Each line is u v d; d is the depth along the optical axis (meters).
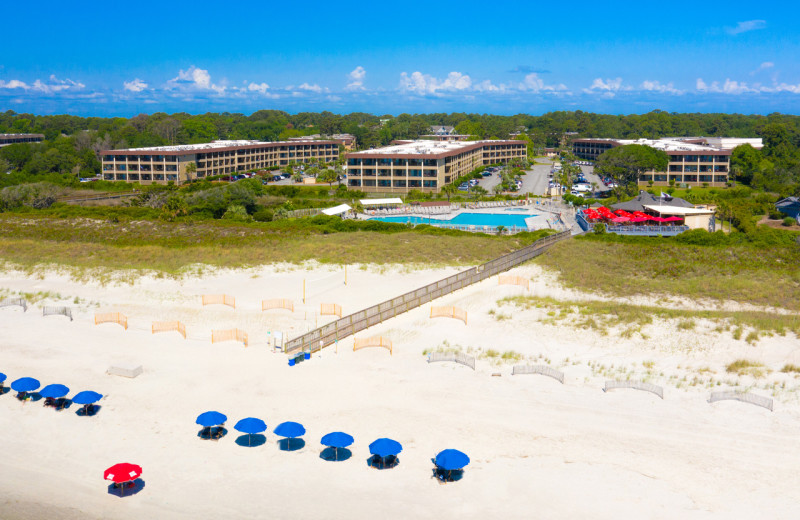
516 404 43.31
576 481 34.25
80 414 41.69
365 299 68.69
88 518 30.95
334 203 157.62
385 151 190.75
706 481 34.28
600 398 44.22
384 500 32.59
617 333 55.19
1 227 107.25
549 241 99.06
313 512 31.59
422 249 91.31
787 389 44.69
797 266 84.44
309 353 51.53
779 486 33.78
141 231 105.19
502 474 34.94
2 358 51.12
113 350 53.31
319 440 38.50
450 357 50.94
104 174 196.88
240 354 52.62
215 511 31.62
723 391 44.66
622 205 134.00
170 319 61.78
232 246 93.69
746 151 199.12
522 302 64.75
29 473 34.88
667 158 189.38
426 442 38.25
